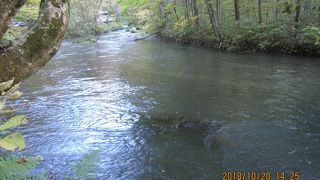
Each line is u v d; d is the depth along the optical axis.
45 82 13.25
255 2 22.72
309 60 15.62
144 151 6.80
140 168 6.11
